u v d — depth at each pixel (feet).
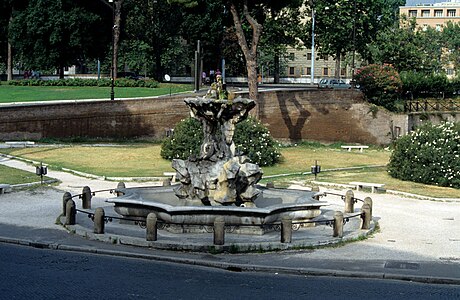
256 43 171.32
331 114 191.11
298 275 65.87
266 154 143.84
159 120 171.73
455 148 129.18
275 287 61.46
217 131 85.92
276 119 183.11
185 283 61.77
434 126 134.92
